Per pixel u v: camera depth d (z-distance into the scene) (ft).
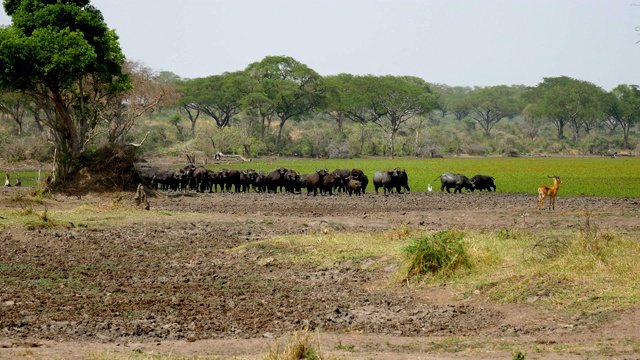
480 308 78.28
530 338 65.21
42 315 74.69
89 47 216.54
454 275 89.71
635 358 54.19
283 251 112.68
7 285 89.45
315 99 612.29
